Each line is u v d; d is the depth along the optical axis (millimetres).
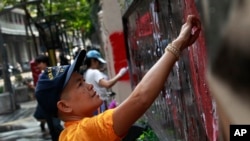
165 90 3350
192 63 2184
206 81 1646
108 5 8094
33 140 9609
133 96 1846
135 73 5316
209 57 1347
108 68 8680
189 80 2363
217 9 1227
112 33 8062
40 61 7555
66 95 2152
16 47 41438
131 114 1851
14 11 37844
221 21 1191
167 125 3486
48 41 19219
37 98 2205
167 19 2654
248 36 1050
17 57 41219
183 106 2688
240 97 1114
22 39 42219
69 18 25266
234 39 1111
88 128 1944
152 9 3182
